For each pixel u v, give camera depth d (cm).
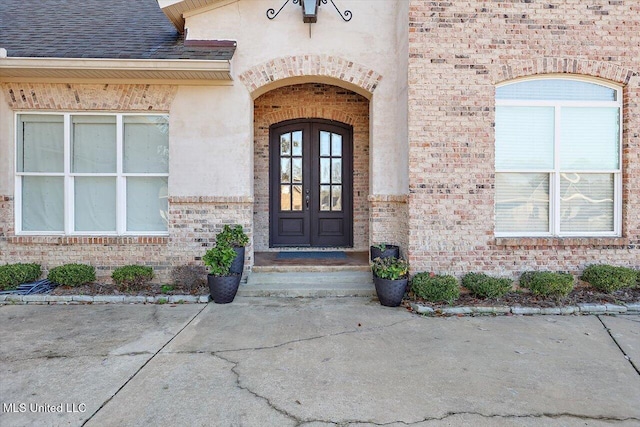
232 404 296
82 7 781
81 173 635
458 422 275
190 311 517
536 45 581
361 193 807
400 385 326
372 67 641
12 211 623
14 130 625
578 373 348
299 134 820
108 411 286
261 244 803
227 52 601
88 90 617
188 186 627
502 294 541
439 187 579
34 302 548
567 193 608
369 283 627
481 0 577
